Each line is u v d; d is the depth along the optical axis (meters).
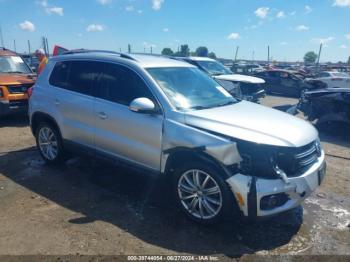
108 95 4.46
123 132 4.23
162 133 3.85
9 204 4.17
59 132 5.18
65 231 3.59
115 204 4.22
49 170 5.32
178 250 3.34
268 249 3.40
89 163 5.63
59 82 5.15
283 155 3.38
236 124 3.62
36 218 3.84
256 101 11.09
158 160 3.96
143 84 4.16
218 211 3.56
